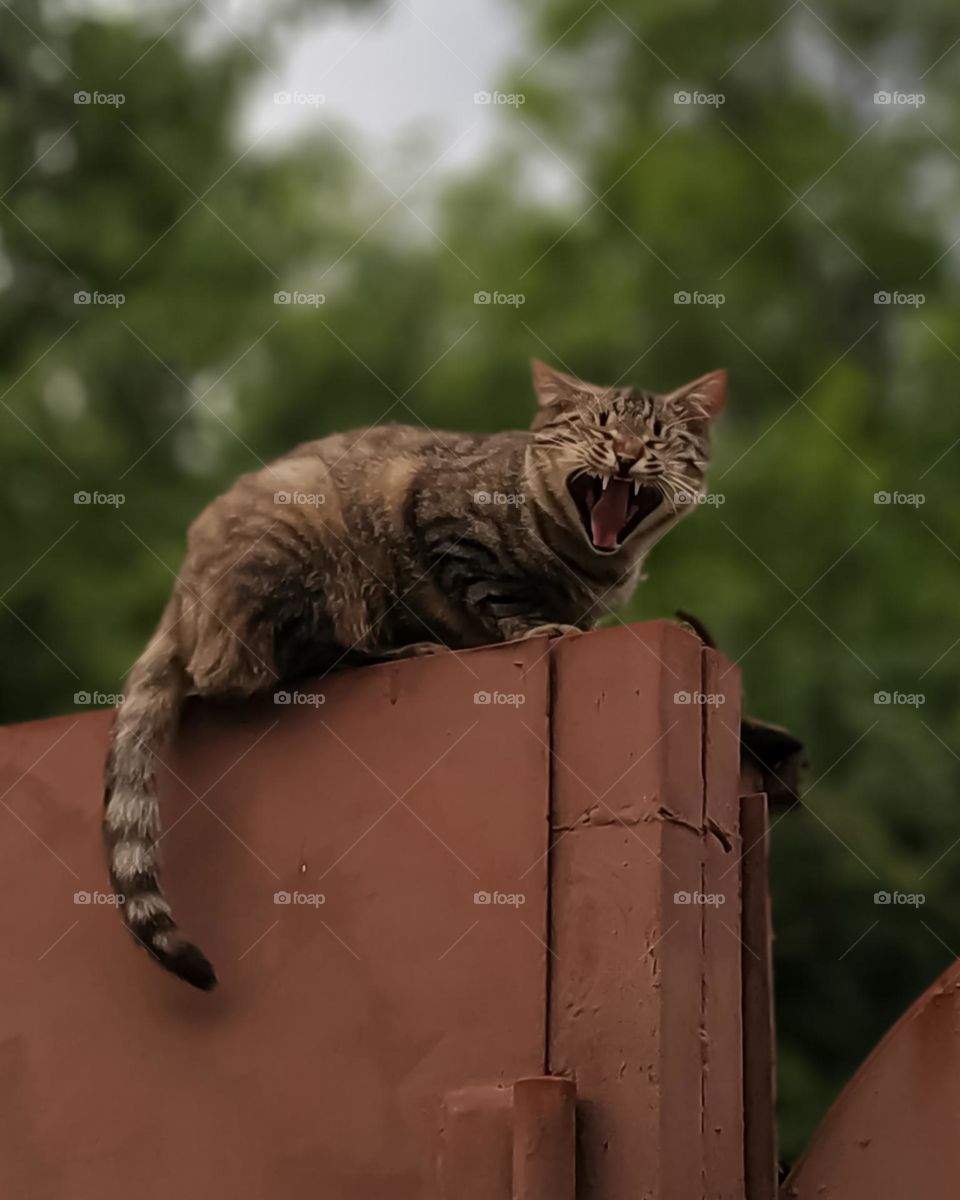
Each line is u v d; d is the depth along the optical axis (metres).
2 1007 4.48
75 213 11.37
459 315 11.94
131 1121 4.20
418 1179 3.77
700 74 13.14
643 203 12.41
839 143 12.80
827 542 10.60
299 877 4.19
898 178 12.72
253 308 11.52
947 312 11.62
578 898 3.78
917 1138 3.72
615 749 3.84
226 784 4.41
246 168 12.09
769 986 3.93
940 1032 3.77
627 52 13.19
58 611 10.02
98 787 4.61
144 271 11.50
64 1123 4.29
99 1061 4.31
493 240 12.42
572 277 12.16
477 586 5.41
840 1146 3.80
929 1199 3.67
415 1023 3.90
